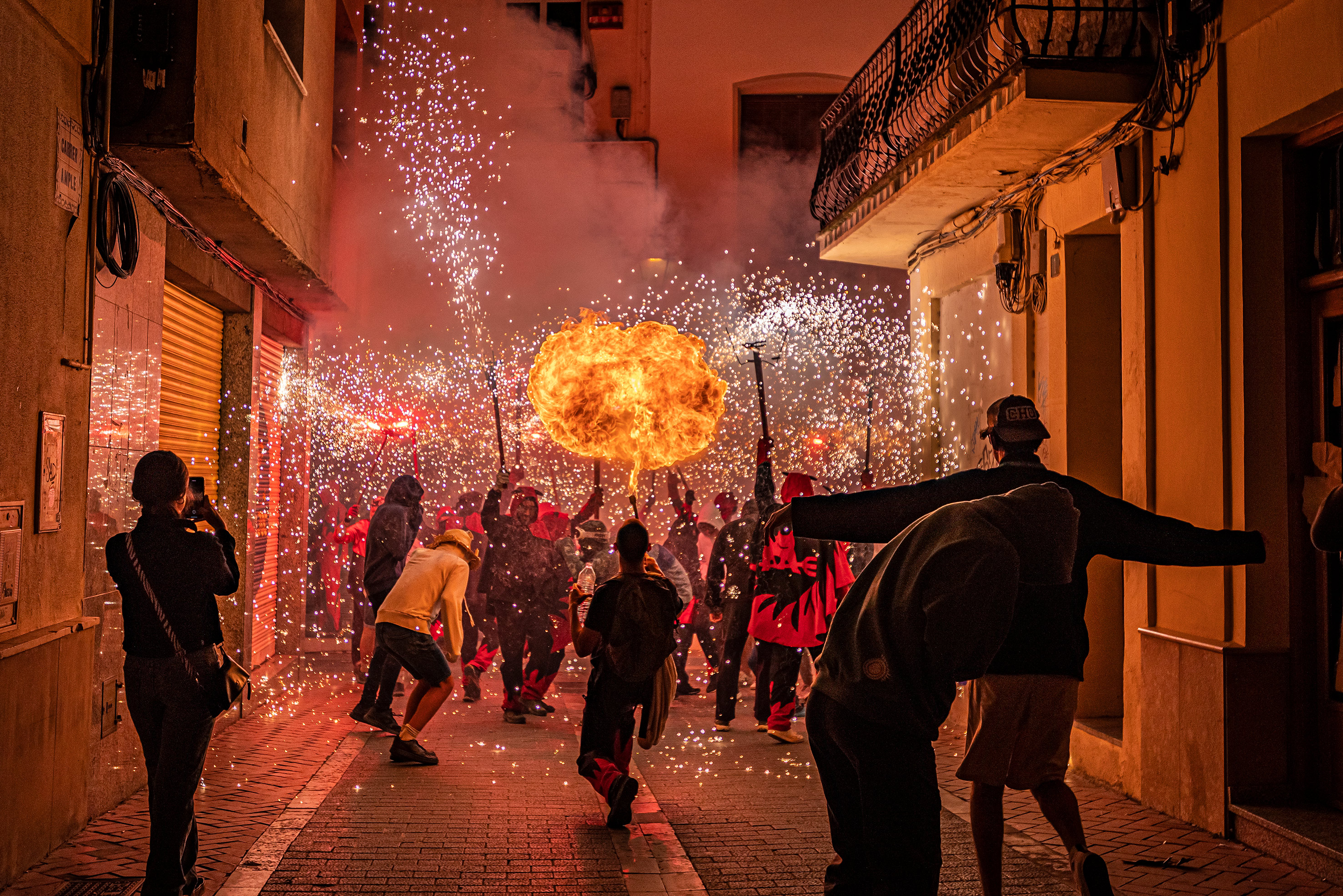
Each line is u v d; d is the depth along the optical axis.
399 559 9.70
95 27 6.06
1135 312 6.82
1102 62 6.65
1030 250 8.30
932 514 3.67
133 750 6.84
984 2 7.71
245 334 10.09
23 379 5.20
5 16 4.98
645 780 7.22
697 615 11.26
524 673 9.95
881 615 3.52
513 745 8.35
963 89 8.09
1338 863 4.83
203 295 9.12
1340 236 5.55
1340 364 5.60
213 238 8.77
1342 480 5.48
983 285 9.67
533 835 5.77
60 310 5.66
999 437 4.77
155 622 4.50
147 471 4.63
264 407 11.10
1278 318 5.78
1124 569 6.84
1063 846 5.55
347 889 4.80
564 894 4.78
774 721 8.61
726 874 5.10
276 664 11.32
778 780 7.22
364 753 7.93
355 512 11.98
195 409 9.17
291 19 9.83
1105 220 7.30
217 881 4.88
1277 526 5.74
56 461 5.56
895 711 3.43
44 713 5.28
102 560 6.32
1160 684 6.31
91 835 5.75
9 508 5.00
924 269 11.02
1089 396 7.80
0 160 4.93
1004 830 5.90
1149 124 6.49
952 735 8.93
